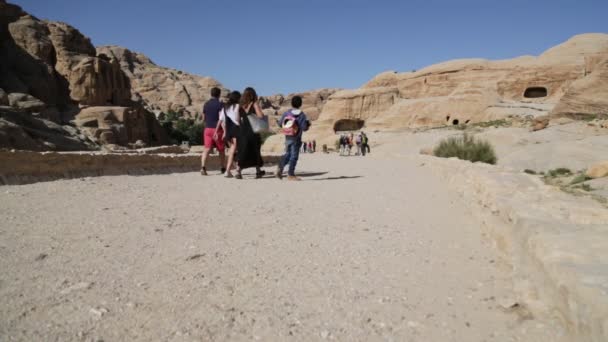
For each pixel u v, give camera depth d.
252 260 3.88
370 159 23.91
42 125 50.69
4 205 5.98
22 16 69.56
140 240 4.43
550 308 2.52
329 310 2.89
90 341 2.42
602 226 3.11
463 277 3.53
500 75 70.75
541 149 16.41
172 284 3.27
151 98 180.25
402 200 7.51
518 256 3.33
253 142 10.50
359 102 78.06
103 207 6.11
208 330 2.59
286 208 6.45
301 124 10.30
